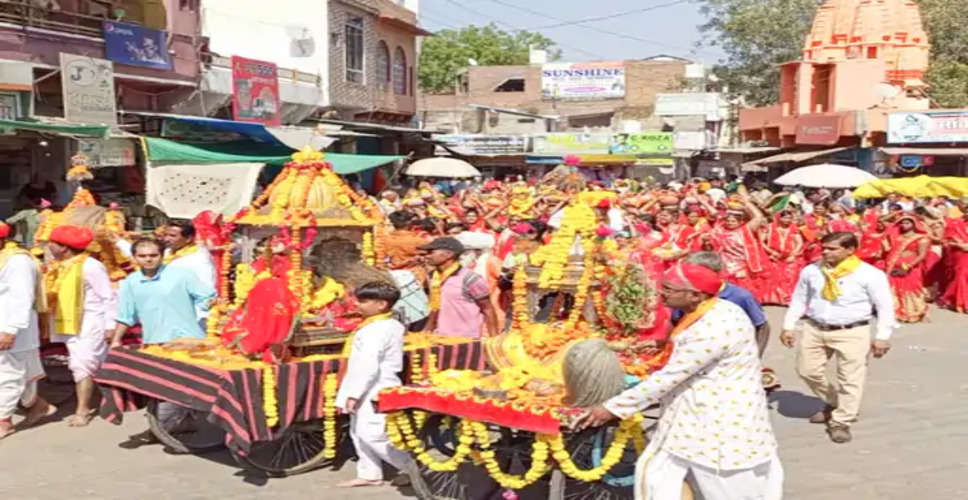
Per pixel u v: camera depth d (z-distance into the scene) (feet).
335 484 22.16
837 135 93.61
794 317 27.40
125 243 31.96
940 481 22.72
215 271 26.71
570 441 18.84
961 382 33.60
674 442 15.62
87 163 44.09
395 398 19.84
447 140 126.41
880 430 27.30
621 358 20.42
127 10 57.21
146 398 24.40
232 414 20.63
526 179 113.60
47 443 25.43
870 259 48.70
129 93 56.54
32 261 26.00
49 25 50.01
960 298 51.47
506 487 19.10
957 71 116.98
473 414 18.76
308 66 85.05
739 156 136.26
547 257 21.72
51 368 33.86
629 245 22.75
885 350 25.90
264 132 59.00
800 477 22.97
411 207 46.60
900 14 104.58
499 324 29.43
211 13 77.92
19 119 44.01
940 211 57.52
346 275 22.75
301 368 21.76
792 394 31.91
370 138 96.22
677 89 177.47
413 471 20.35
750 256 52.80
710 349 15.21
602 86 179.52
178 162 48.39
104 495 21.40
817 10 109.19
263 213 23.63
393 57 103.65
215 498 21.18
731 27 129.29
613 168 136.87
